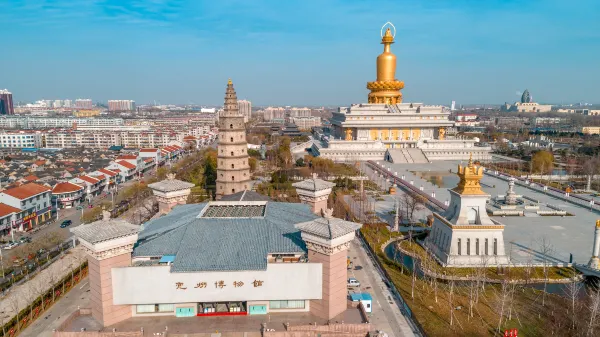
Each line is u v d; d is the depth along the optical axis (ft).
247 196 374.84
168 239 219.00
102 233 189.78
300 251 213.87
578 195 534.37
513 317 236.02
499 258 311.47
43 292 262.47
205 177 599.57
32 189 433.89
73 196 498.69
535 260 316.81
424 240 366.84
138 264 205.98
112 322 197.98
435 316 235.61
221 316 207.10
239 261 204.64
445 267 308.19
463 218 313.94
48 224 429.38
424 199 477.36
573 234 379.96
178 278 197.77
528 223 415.64
